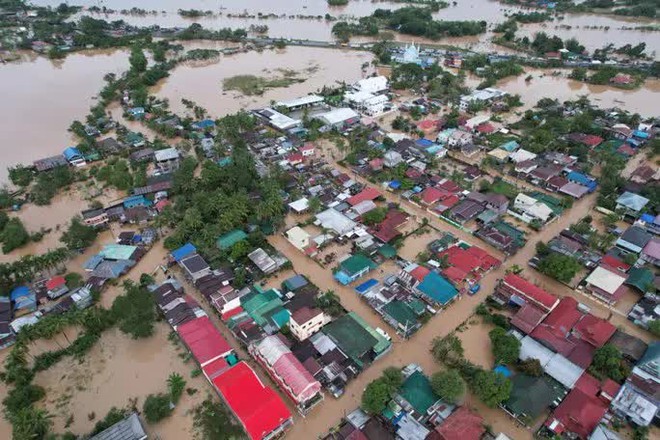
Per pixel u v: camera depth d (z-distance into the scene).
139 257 85.06
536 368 59.91
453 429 52.62
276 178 103.50
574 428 53.78
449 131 126.62
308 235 86.88
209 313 72.81
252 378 57.72
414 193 101.88
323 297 72.88
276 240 90.06
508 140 123.38
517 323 67.81
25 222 97.62
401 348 66.50
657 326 66.19
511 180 107.75
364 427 54.06
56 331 67.19
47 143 130.12
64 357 66.38
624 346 63.69
